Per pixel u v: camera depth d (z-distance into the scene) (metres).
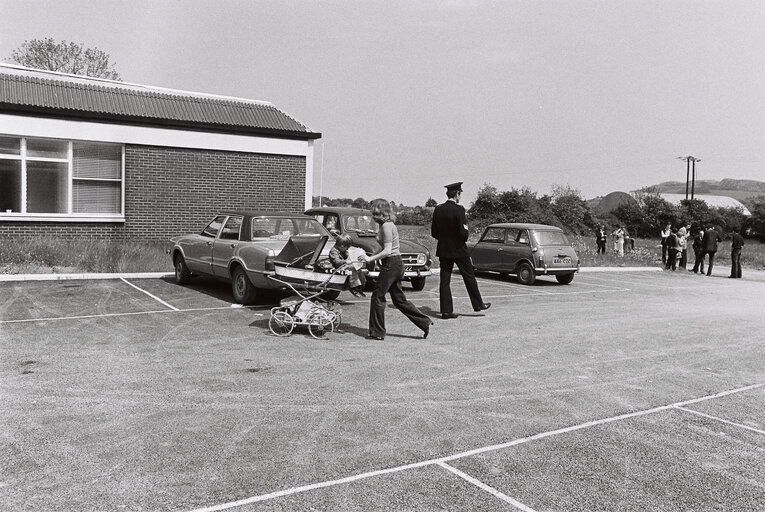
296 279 8.82
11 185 15.45
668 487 4.31
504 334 9.50
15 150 15.43
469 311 11.70
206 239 12.11
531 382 6.82
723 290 18.05
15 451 4.45
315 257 9.04
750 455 4.95
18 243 14.23
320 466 4.40
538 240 16.92
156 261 15.08
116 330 8.57
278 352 7.71
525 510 3.89
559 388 6.64
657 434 5.36
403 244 14.00
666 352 8.69
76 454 4.43
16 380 6.13
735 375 7.54
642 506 4.01
